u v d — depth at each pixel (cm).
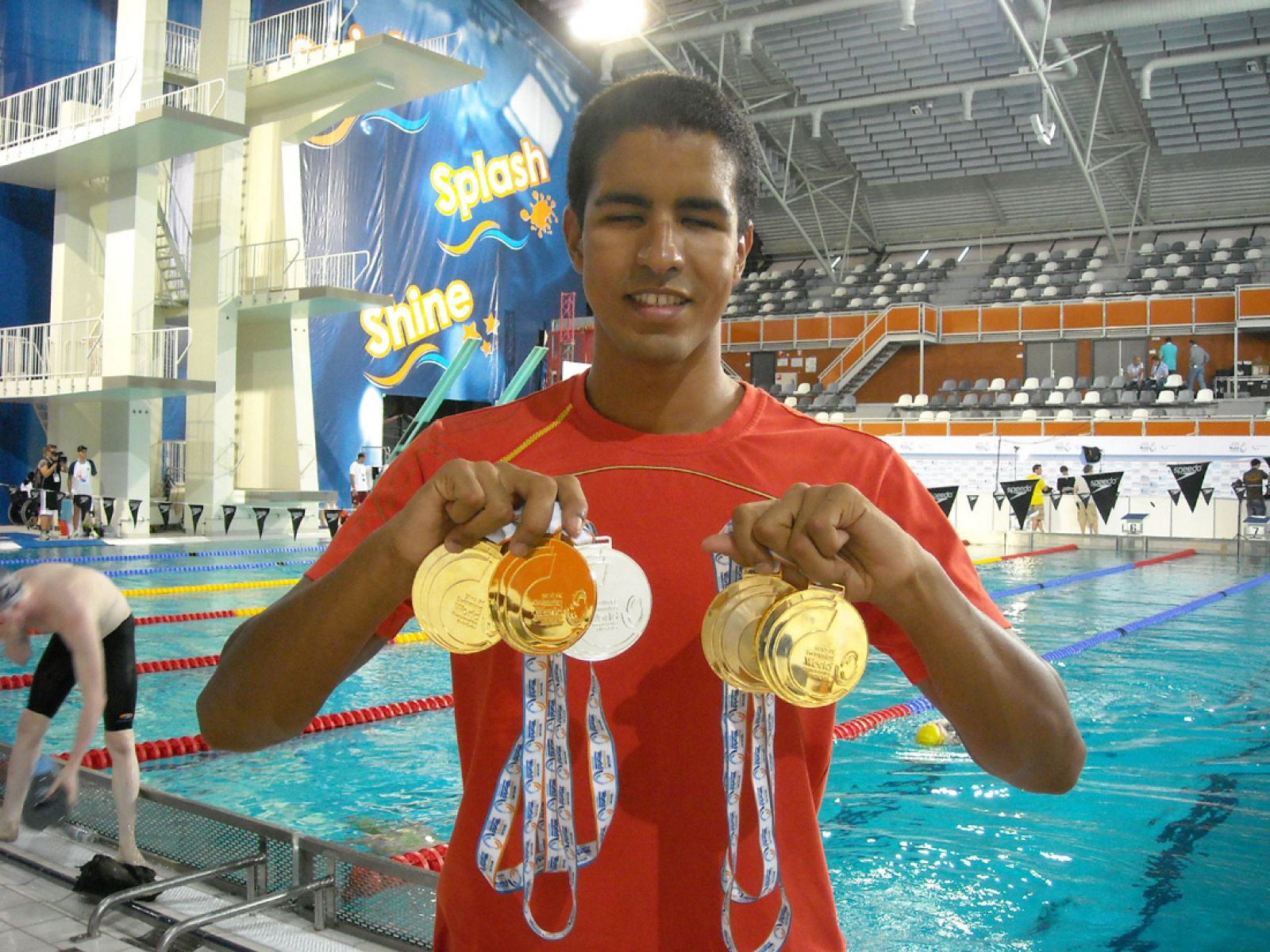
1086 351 2164
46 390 1313
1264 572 1230
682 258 88
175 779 400
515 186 2152
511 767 88
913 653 95
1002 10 1759
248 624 94
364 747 448
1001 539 1694
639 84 92
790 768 92
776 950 86
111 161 1274
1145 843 325
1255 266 2042
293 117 1457
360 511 98
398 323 1908
